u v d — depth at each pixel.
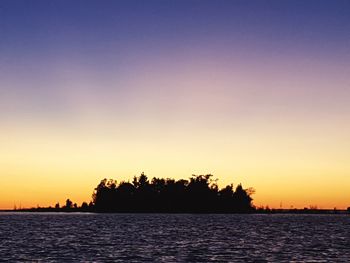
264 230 137.75
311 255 69.44
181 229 139.25
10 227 146.75
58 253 69.69
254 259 64.69
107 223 186.00
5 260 62.00
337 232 130.75
